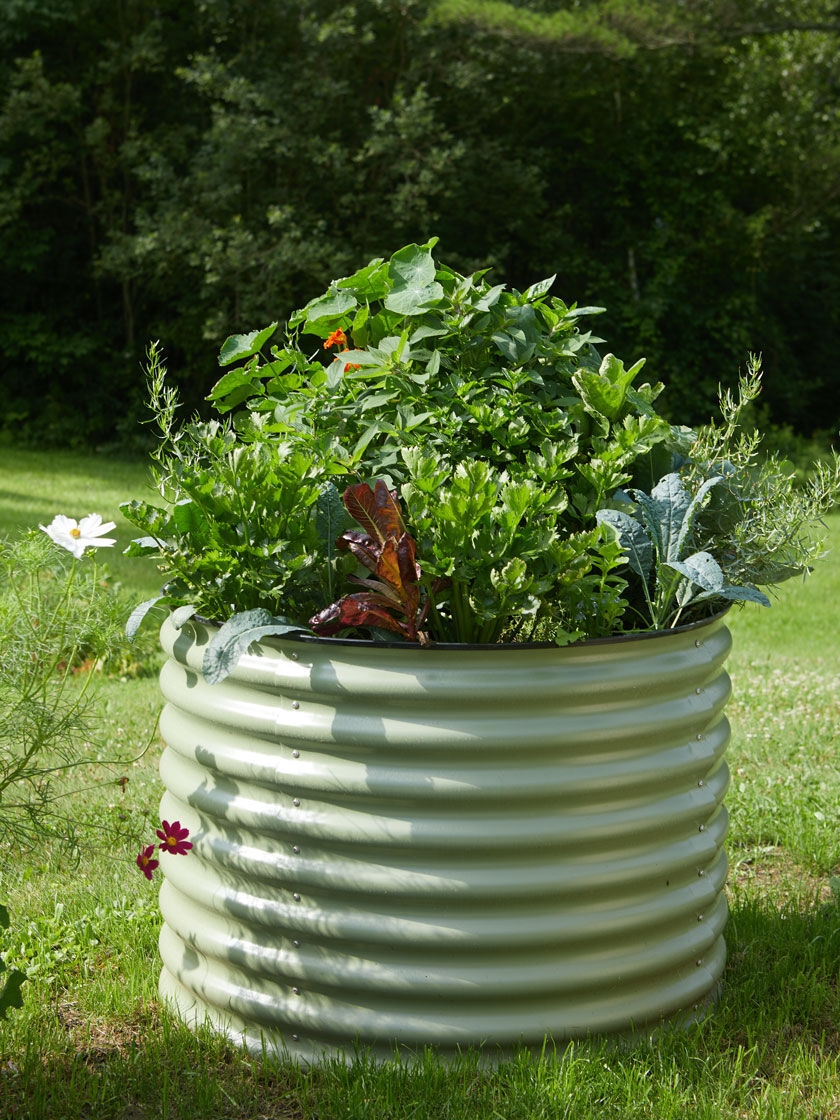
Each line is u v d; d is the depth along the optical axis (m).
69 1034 2.84
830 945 3.26
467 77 15.42
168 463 2.91
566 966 2.45
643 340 18.03
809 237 19.27
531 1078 2.40
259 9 16.27
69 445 17.69
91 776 4.71
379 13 15.91
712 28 16.14
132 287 18.30
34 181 16.70
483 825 2.36
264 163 16.31
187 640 2.66
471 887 2.36
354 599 2.41
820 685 6.27
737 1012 2.87
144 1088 2.55
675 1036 2.63
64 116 16.50
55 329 18.25
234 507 2.60
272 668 2.46
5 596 3.23
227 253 14.77
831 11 16.91
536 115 18.38
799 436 17.59
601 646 2.42
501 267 17.06
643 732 2.46
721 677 2.85
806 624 8.38
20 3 15.88
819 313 20.33
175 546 2.65
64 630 3.17
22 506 11.31
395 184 16.36
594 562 2.52
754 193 19.31
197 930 2.67
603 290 17.98
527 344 2.96
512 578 2.38
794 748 5.09
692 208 18.53
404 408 2.82
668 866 2.54
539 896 2.39
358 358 2.87
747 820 4.21
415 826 2.36
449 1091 2.38
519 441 2.78
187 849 2.63
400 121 14.74
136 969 3.13
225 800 2.56
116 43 16.78
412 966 2.41
